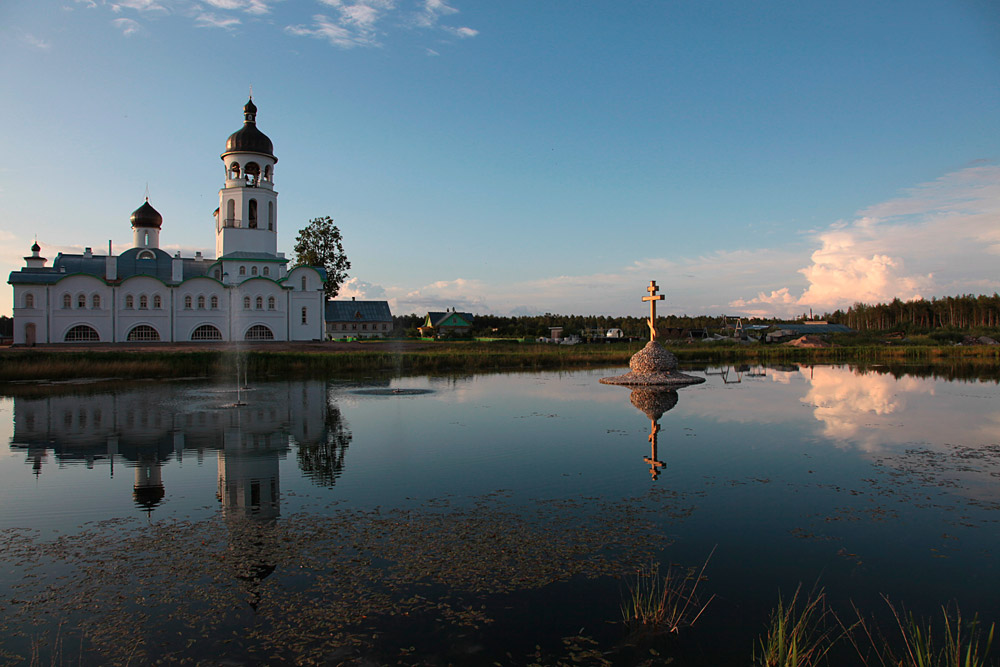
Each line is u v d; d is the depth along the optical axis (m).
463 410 21.30
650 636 5.84
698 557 7.78
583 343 79.88
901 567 7.50
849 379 33.56
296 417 19.55
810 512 9.59
